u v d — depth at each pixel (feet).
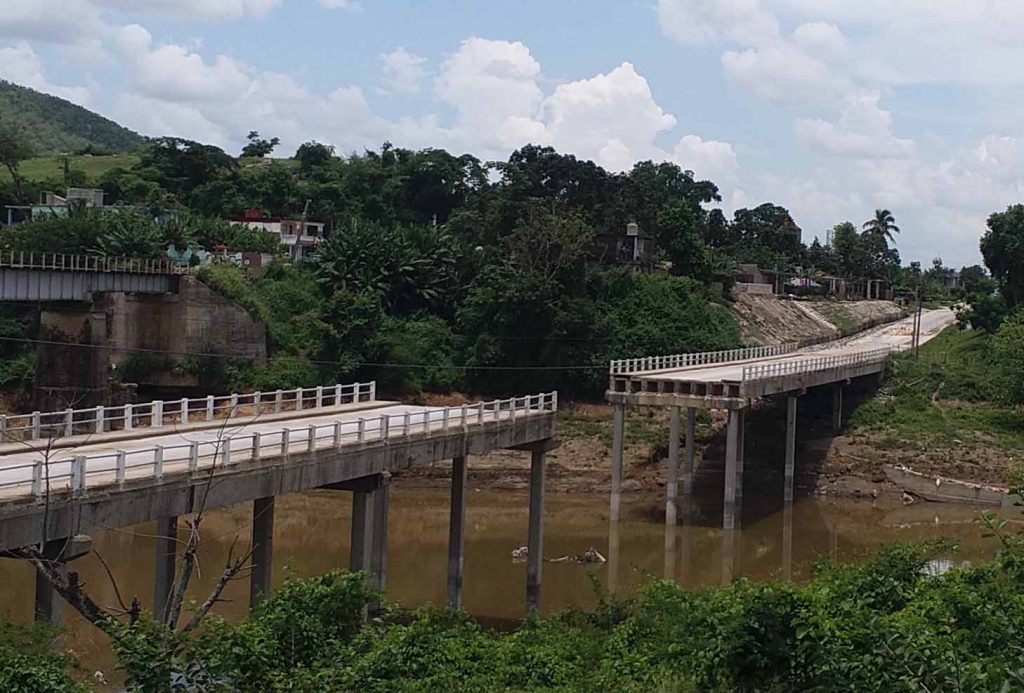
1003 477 251.39
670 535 210.38
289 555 178.50
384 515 139.33
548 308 306.35
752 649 70.13
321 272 331.57
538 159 423.64
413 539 201.36
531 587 158.30
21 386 288.71
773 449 268.82
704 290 378.12
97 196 426.10
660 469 261.24
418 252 338.13
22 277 251.19
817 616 67.10
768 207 629.10
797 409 290.35
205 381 295.07
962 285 627.87
